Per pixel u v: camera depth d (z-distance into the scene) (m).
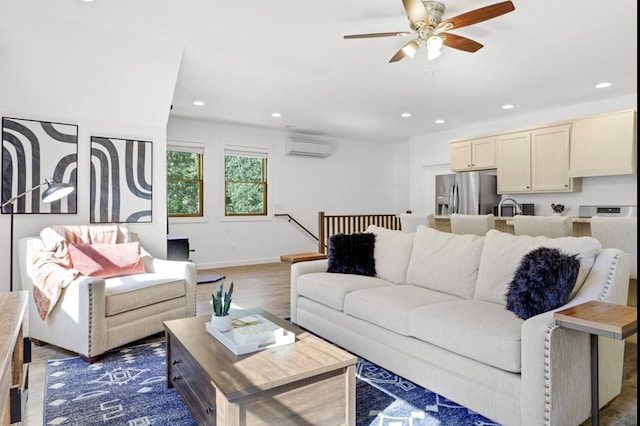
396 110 5.67
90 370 2.55
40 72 3.26
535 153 5.38
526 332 1.71
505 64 3.87
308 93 4.82
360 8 2.79
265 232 7.15
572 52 3.57
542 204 5.65
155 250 4.17
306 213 7.63
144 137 4.08
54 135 3.57
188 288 3.41
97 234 3.46
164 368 2.59
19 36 2.99
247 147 6.90
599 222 2.87
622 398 2.14
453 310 2.19
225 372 1.60
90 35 3.14
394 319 2.37
